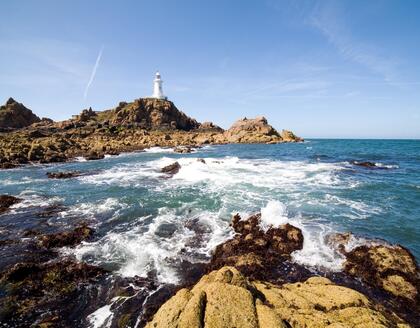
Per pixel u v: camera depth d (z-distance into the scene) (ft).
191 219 44.32
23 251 34.81
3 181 80.33
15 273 28.76
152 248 34.99
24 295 26.16
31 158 127.03
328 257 32.01
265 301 20.16
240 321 16.78
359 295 20.84
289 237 36.22
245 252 33.37
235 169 86.89
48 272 29.63
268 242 35.47
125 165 108.47
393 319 20.75
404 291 25.73
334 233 37.29
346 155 142.92
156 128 324.80
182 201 53.42
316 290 22.26
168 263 31.53
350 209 47.26
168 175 81.00
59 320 22.97
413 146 235.81
